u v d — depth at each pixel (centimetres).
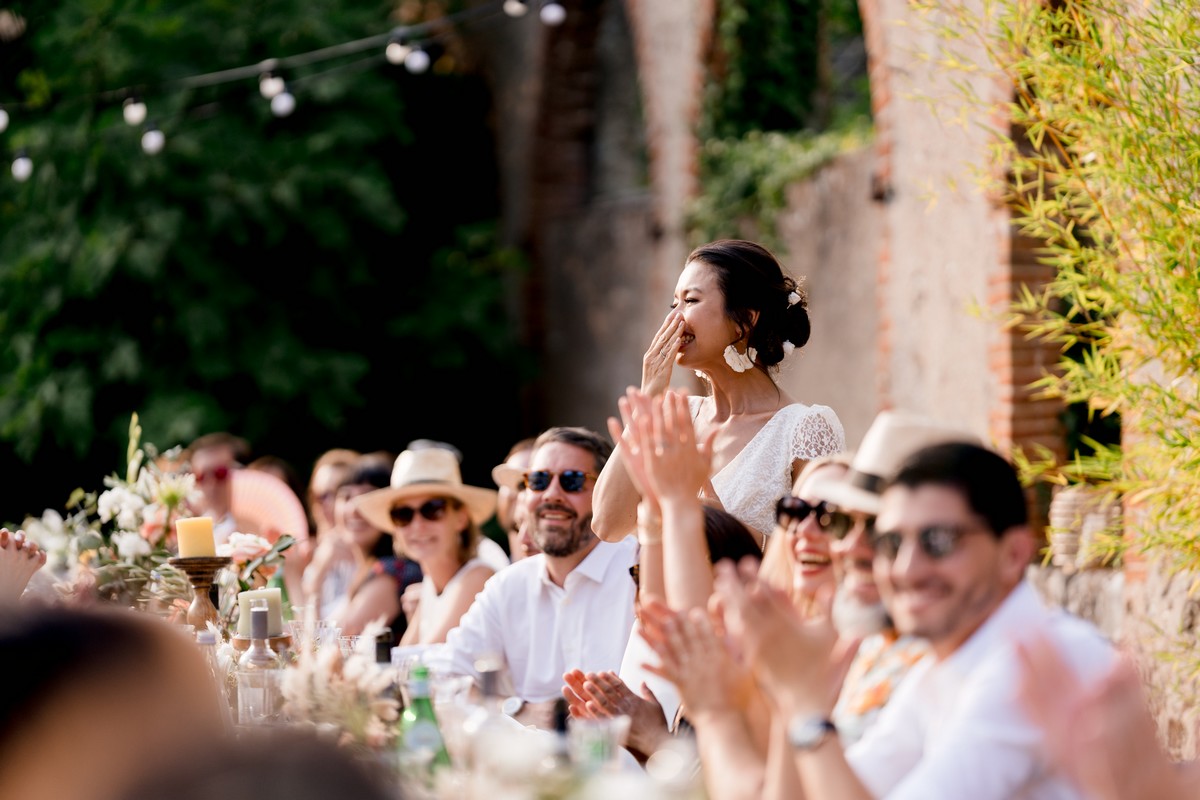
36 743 210
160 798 187
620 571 550
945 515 269
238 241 1541
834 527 309
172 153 1530
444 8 1758
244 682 414
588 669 545
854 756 288
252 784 182
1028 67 551
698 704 302
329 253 1636
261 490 953
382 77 1659
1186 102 527
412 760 319
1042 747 260
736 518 415
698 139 1377
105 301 1547
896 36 1009
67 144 1512
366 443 1681
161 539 629
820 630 276
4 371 1545
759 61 1366
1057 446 917
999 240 912
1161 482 535
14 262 1525
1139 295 565
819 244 1232
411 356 1688
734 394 486
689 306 472
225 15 1608
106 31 1557
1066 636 271
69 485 1608
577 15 1625
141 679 216
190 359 1554
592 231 1595
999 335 916
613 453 458
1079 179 559
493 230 1708
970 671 274
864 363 1175
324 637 492
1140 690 247
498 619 564
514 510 724
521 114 1695
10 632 215
